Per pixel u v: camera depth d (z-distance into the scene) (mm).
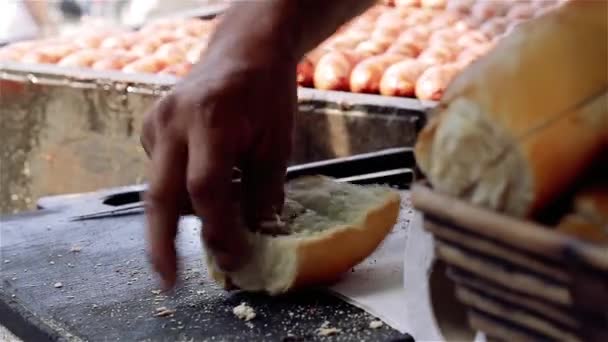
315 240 820
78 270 912
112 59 1935
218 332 784
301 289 836
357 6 958
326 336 770
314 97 1501
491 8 2305
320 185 920
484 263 598
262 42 843
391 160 1185
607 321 564
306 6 885
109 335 787
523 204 604
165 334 785
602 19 626
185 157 804
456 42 1959
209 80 810
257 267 835
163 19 2568
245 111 814
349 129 1473
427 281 683
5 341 849
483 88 609
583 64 617
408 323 756
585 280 563
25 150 1836
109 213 1062
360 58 1741
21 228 1024
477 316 615
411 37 2002
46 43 2207
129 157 1706
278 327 787
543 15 640
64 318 816
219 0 2924
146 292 858
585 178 622
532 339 596
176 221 808
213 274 852
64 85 1743
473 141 608
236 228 816
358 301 813
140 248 959
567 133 606
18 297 856
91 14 3297
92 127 1742
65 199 1115
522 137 600
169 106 810
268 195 863
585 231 599
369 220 849
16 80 1797
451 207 600
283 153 862
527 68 611
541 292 581
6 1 2836
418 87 1570
